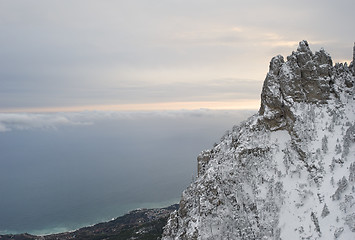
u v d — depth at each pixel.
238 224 94.44
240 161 107.56
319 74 111.00
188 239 99.62
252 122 120.81
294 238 82.56
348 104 106.94
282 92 113.50
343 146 92.81
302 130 103.12
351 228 73.31
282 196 93.31
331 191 85.06
